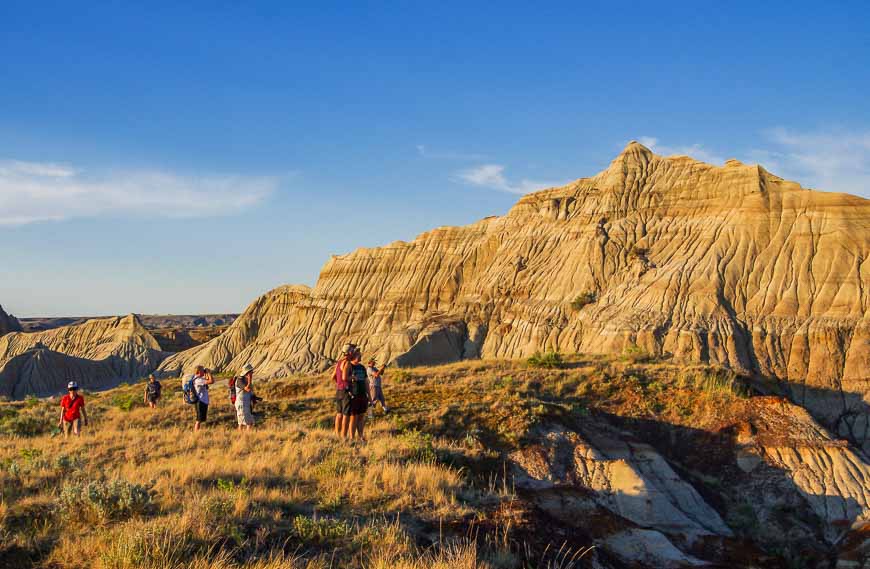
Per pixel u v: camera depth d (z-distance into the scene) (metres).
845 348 48.72
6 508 9.50
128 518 9.28
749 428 25.11
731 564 16.62
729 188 64.44
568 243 71.12
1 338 122.25
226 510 9.48
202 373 20.52
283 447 14.84
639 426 25.75
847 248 54.59
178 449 15.33
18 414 25.86
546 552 10.01
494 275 74.81
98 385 98.12
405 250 87.06
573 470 18.11
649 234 66.69
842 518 21.44
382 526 9.55
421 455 14.95
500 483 15.69
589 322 59.34
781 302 53.75
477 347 68.38
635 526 15.19
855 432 43.78
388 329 78.31
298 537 9.01
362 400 16.16
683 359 48.62
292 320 92.75
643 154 75.25
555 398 27.78
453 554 8.89
